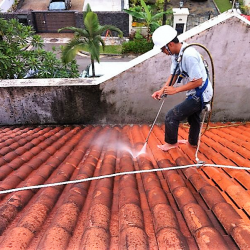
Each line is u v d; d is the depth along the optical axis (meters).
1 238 2.09
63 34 23.75
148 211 2.46
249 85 5.68
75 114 5.93
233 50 5.23
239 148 4.20
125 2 23.34
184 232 2.15
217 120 6.20
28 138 4.93
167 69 5.41
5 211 2.40
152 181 3.02
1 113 5.81
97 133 5.48
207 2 27.19
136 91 5.69
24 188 2.75
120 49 21.45
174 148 4.15
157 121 6.09
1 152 4.12
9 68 7.82
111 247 1.97
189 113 3.67
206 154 4.02
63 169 3.44
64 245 1.97
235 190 2.70
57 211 2.44
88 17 13.68
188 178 3.15
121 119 6.05
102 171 3.39
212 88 3.74
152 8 26.25
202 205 2.58
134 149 4.52
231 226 2.10
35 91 5.57
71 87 5.57
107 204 2.54
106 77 5.61
